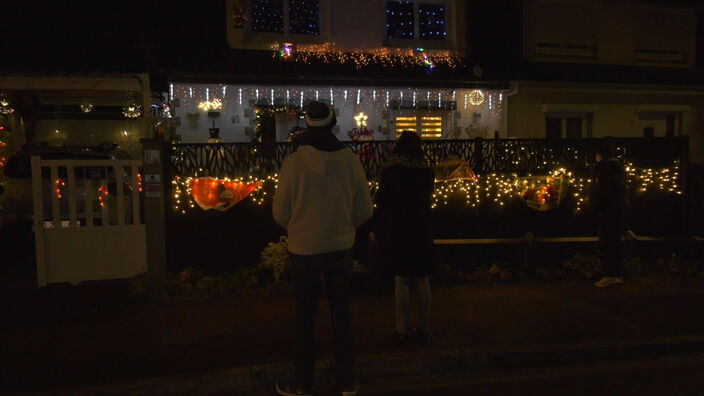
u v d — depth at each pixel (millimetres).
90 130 11711
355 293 7039
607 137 8617
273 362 4801
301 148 4105
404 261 5023
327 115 4168
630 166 8703
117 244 7551
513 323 5820
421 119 12508
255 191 7645
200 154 7480
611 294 6996
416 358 4883
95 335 5520
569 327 5691
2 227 9305
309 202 4031
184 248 7520
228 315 6172
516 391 4480
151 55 10234
